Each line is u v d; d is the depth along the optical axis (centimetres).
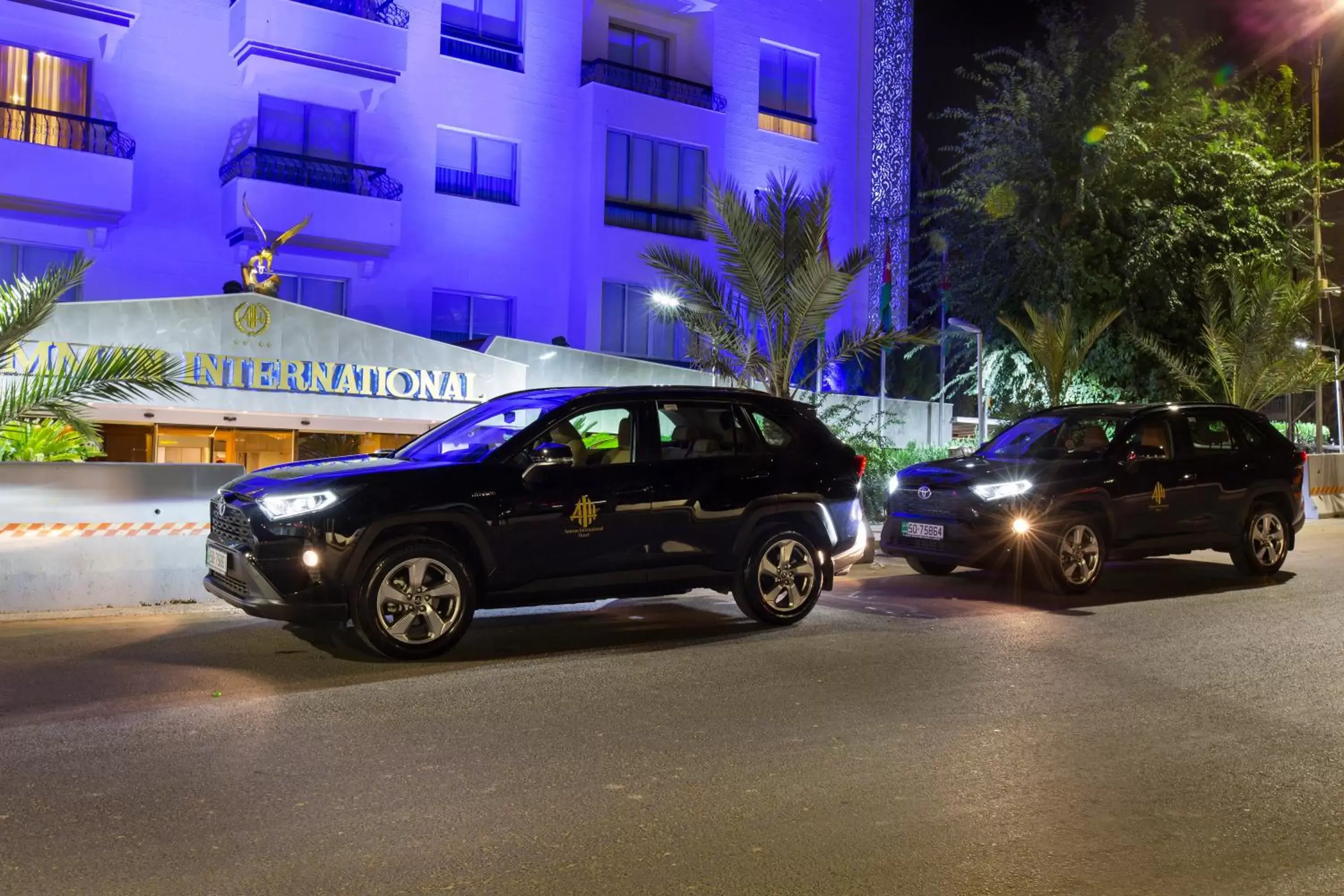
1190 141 2334
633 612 964
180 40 1950
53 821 433
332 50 2006
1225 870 411
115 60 1897
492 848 418
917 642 837
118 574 933
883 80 2827
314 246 2022
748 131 2616
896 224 2781
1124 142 2219
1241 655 798
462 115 2241
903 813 466
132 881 379
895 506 1157
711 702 643
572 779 501
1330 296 2689
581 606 992
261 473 798
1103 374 2372
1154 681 716
